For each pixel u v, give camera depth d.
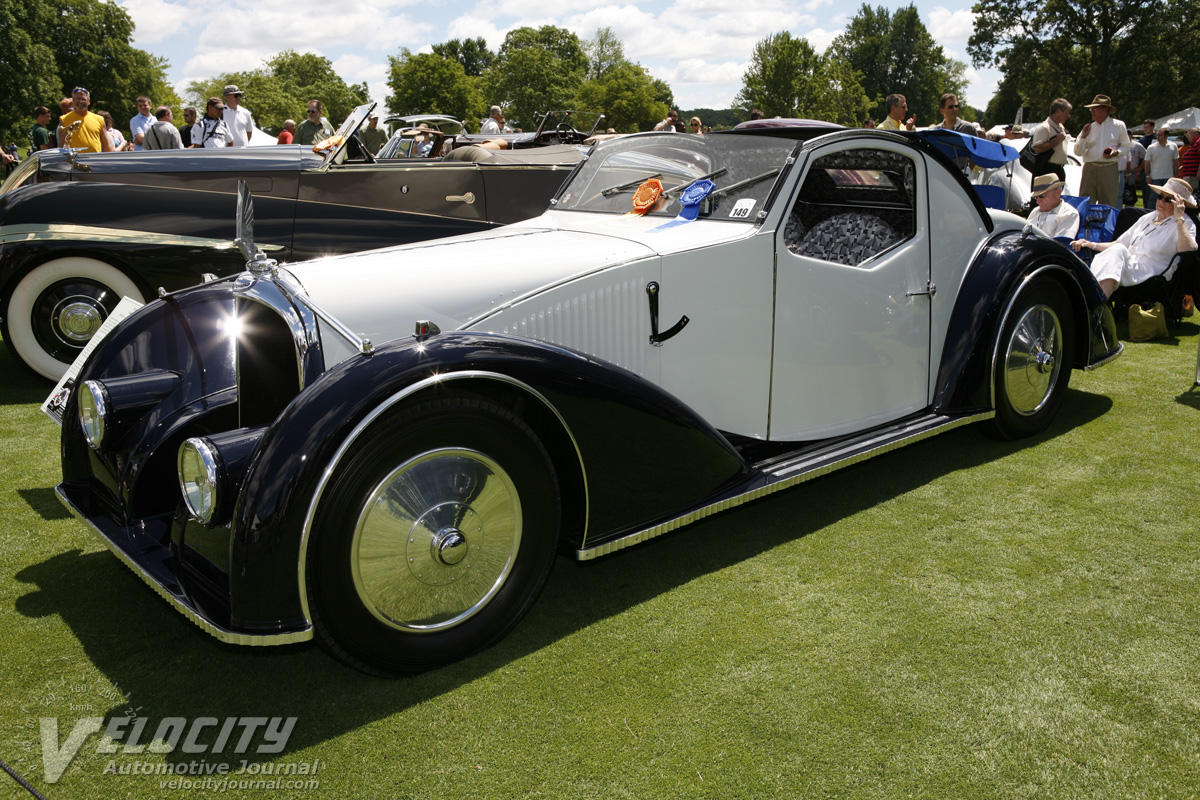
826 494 3.40
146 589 2.73
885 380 3.33
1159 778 1.79
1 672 2.26
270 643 1.93
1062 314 3.89
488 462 2.17
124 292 5.15
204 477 2.05
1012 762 1.85
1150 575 2.67
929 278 3.43
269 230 5.38
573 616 2.51
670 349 2.71
